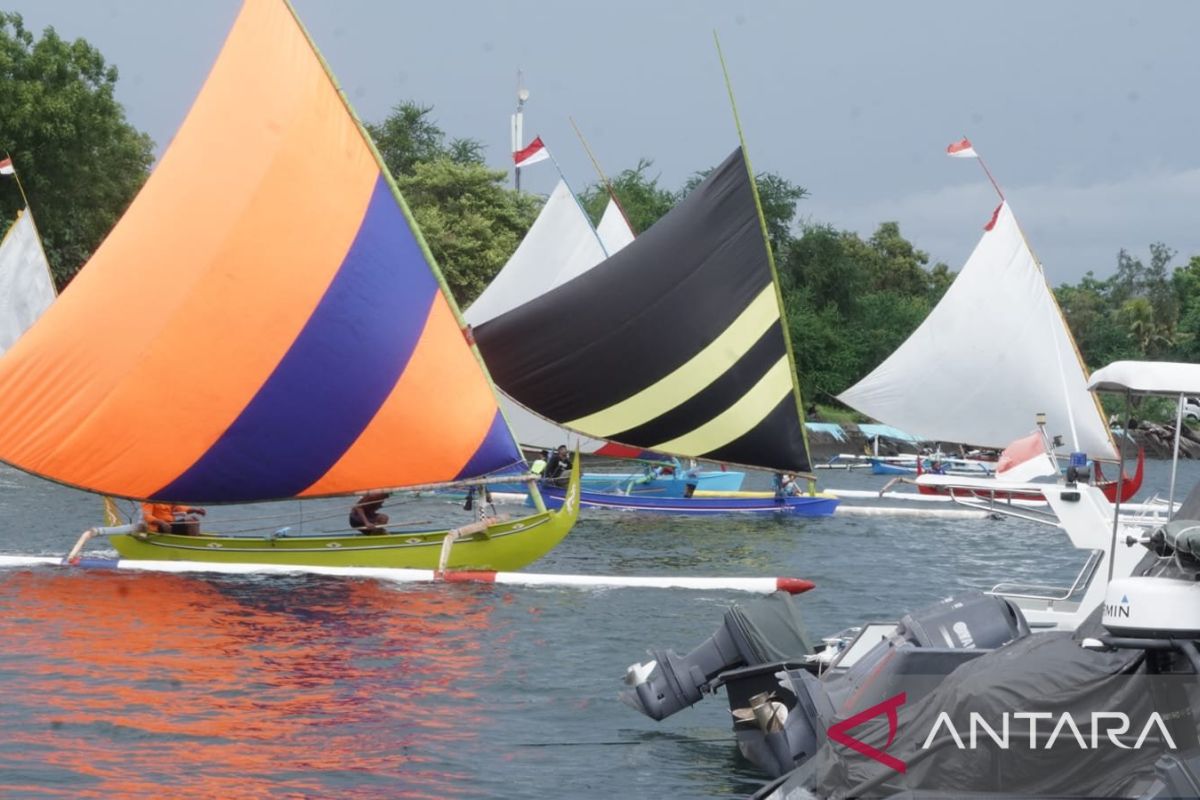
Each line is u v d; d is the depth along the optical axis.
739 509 45.97
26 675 17.20
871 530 40.78
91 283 28.42
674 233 43.84
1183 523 8.79
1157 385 10.77
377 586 25.53
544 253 54.19
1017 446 27.25
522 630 21.16
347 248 28.88
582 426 45.50
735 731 13.03
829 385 105.19
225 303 28.23
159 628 20.70
